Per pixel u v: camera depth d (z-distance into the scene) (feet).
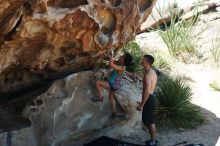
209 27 48.39
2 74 24.88
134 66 34.88
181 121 30.22
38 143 24.20
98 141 25.72
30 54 24.34
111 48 27.07
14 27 21.68
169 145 27.76
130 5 25.66
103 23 24.90
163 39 43.93
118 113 28.02
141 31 47.96
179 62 41.83
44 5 21.44
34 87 27.09
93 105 26.73
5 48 22.81
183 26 46.01
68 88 25.75
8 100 26.43
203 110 32.99
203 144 27.89
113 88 26.78
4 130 23.25
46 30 22.77
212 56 42.55
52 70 26.55
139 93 30.22
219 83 37.52
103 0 23.88
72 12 22.75
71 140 25.93
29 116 24.36
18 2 20.35
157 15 48.57
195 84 37.52
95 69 27.96
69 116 25.55
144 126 29.43
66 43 24.79
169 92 30.68
